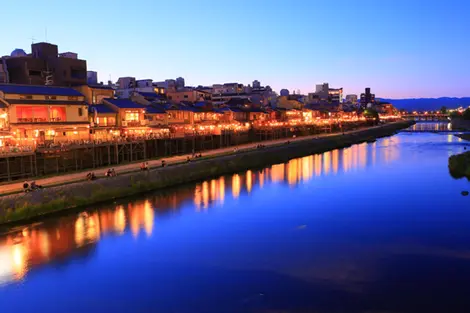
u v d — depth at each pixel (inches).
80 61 3405.5
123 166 2615.7
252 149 3806.6
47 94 2534.5
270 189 2415.1
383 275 1166.3
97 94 3240.7
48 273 1242.0
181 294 1089.4
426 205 1936.5
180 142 3380.9
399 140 5851.4
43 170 2242.9
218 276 1192.2
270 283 1136.2
